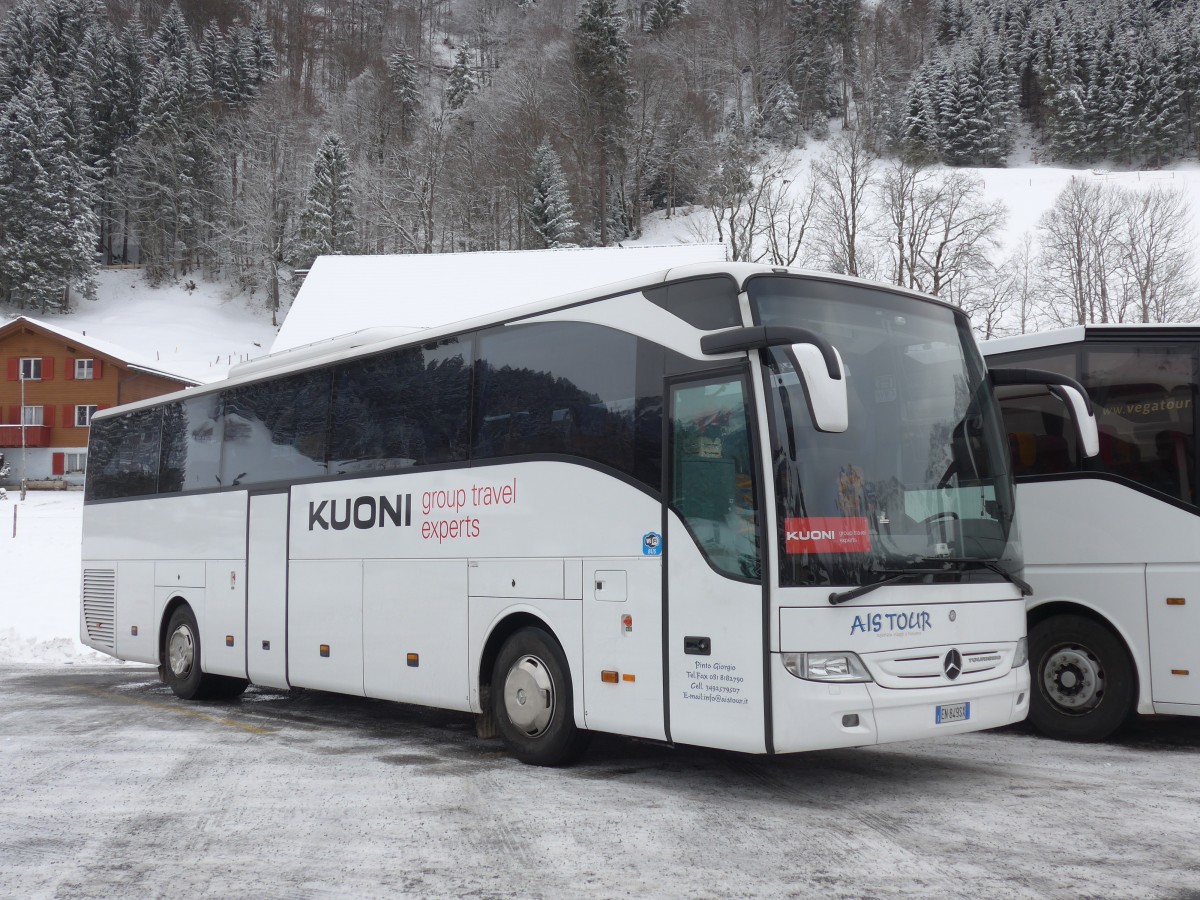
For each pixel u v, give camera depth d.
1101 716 8.86
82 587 14.38
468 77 119.75
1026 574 9.41
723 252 39.50
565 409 7.77
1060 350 9.42
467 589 8.45
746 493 6.38
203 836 6.05
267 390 11.24
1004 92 120.06
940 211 56.66
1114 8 127.81
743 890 4.93
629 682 7.01
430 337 9.20
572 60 93.12
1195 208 84.69
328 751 8.76
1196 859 5.41
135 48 119.88
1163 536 8.62
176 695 12.50
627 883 5.07
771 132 106.56
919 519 6.70
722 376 6.63
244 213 103.69
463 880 5.17
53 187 97.12
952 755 8.36
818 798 6.83
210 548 11.80
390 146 102.56
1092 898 4.80
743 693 6.27
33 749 8.93
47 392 66.19
